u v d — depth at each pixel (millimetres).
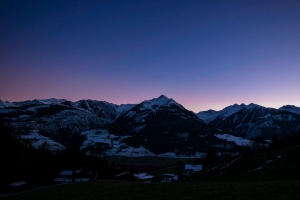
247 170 80938
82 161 156375
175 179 135625
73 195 51344
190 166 162625
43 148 137250
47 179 126375
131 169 145375
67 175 131875
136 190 49156
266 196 32062
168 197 38781
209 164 185875
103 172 152125
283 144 163375
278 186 37000
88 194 50375
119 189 52906
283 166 68438
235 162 101688
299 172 58438
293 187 35125
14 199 55625
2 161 92562
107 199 42625
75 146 152750
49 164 132875
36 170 119250
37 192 63594
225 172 92000
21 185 93875
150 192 45188
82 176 132750
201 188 43344
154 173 187875
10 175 98812
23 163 113188
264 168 74188
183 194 39781
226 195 35219
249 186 40188
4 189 88625
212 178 92000
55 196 52844
